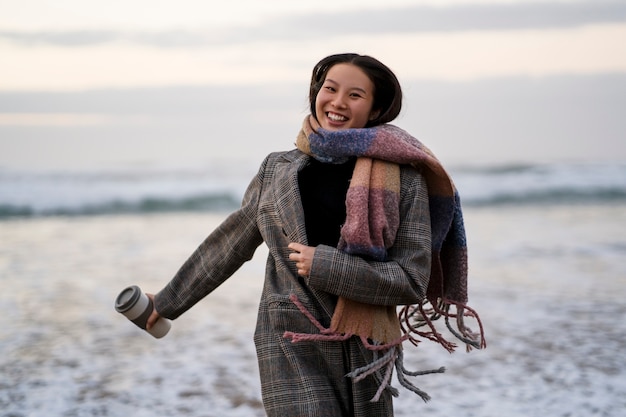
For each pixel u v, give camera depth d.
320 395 2.66
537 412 4.32
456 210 2.82
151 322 3.10
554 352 5.48
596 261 9.38
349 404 2.71
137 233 12.61
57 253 10.23
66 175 18.28
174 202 17.48
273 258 2.85
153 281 8.19
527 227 13.01
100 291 7.71
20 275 8.59
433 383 4.84
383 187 2.62
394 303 2.60
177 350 5.57
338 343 2.69
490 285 7.93
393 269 2.57
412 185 2.68
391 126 2.74
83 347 5.68
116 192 17.28
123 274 8.62
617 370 5.06
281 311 2.72
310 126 2.76
